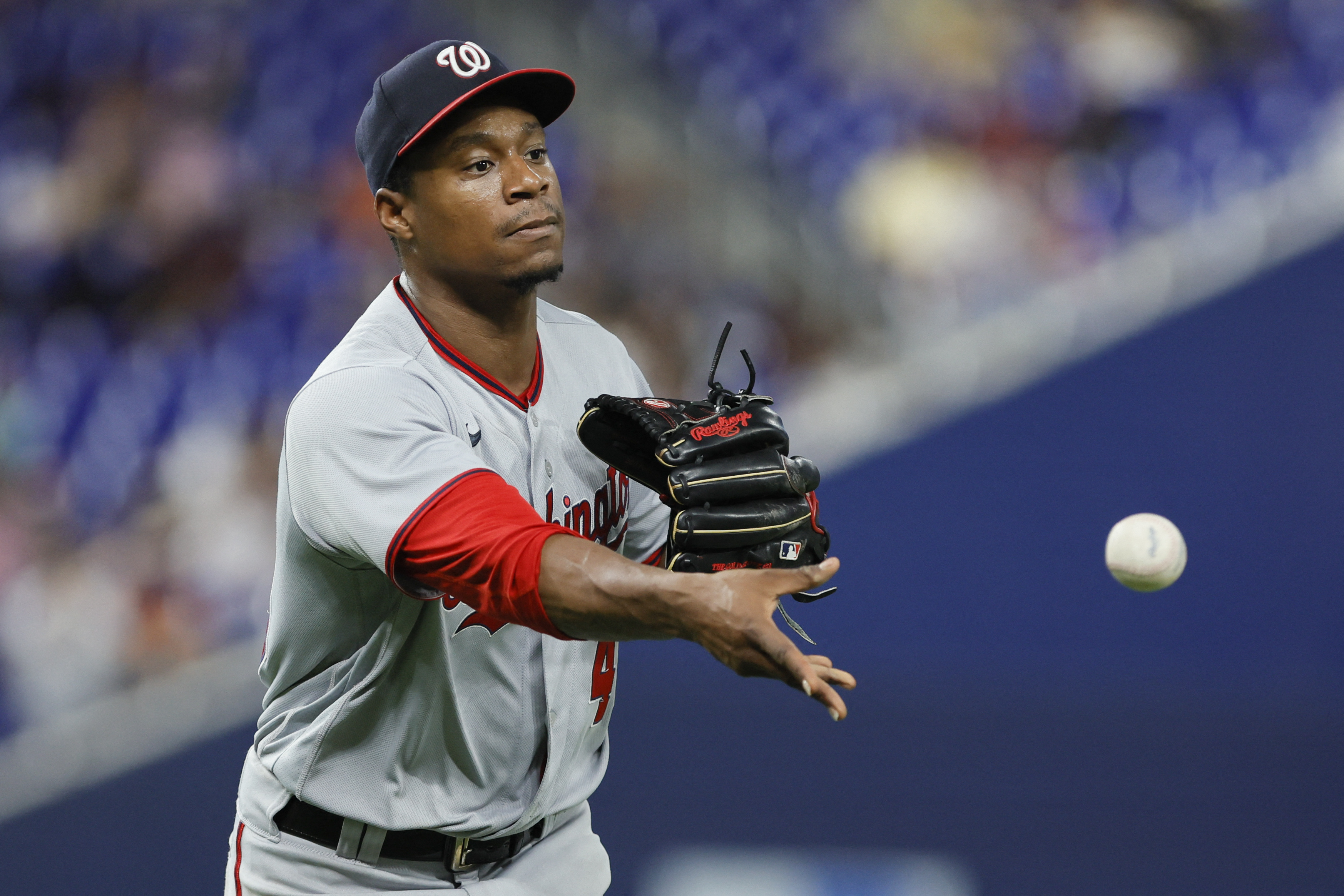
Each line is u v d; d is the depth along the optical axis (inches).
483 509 284.7
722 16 1574.8
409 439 304.3
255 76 1585.9
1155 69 1480.1
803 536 336.8
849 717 1015.0
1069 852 975.6
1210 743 995.3
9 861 1051.9
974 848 988.6
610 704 406.3
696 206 1444.4
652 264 1408.7
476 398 359.9
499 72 348.8
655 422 333.1
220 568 1269.7
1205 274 1207.6
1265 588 1115.9
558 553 273.4
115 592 1256.2
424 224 353.1
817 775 996.6
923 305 1344.7
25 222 1502.2
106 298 1466.5
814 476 344.2
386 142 349.7
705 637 259.0
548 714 369.7
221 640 1231.5
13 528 1299.2
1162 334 1179.3
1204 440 1154.0
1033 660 1124.5
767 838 989.2
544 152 360.8
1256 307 1171.3
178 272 1471.5
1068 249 1359.5
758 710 1002.1
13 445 1363.2
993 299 1331.2
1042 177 1423.5
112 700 1179.3
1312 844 964.6
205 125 1558.8
